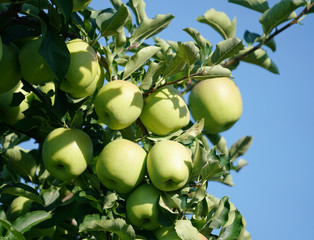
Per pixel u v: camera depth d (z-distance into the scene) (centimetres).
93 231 162
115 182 163
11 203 170
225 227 163
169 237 161
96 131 170
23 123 169
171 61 166
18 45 159
